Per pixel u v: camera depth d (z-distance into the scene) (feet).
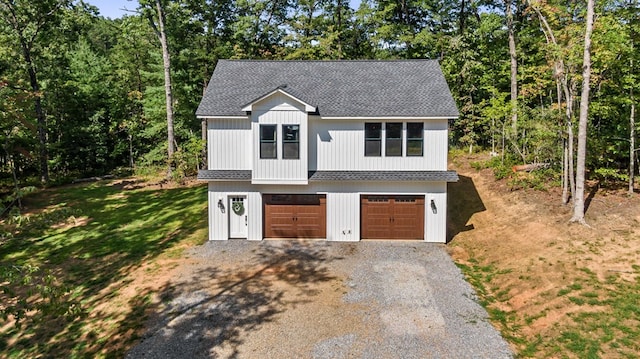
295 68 71.97
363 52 119.44
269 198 61.26
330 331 36.83
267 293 44.16
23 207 80.84
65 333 37.93
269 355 33.63
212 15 103.76
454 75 101.24
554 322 36.24
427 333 36.29
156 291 45.06
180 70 104.53
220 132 60.70
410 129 59.21
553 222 56.44
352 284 46.14
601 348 32.27
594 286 40.22
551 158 71.31
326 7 116.88
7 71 96.58
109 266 52.75
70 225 70.03
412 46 111.86
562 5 67.62
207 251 56.80
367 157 59.93
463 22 111.34
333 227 60.80
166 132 113.91
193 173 106.52
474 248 55.88
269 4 118.11
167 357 33.68
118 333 37.42
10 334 38.34
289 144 58.18
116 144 127.03
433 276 47.98
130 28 105.70
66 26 107.55
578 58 56.85
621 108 64.69
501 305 40.98
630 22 56.85
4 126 67.82
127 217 73.82
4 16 96.73
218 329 37.42
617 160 72.13
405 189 59.52
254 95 64.13
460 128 107.24
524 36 91.50
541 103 79.20
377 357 33.09
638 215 53.26
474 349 33.88
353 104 60.75
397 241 60.29
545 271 44.73
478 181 81.35
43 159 103.76
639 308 36.09
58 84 112.78
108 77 132.57
